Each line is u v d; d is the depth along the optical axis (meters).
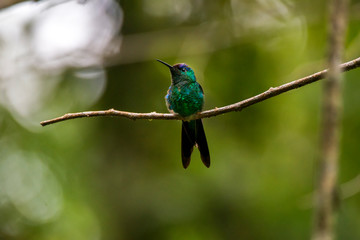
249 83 11.42
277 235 10.48
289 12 12.20
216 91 11.46
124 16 12.70
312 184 10.90
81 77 12.63
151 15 12.83
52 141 12.76
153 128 11.84
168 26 12.89
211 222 10.81
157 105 11.84
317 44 11.67
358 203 9.99
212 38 12.27
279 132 11.51
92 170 12.30
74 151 12.69
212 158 11.19
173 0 12.61
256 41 11.95
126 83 12.27
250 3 12.62
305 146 11.36
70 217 13.15
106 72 12.54
